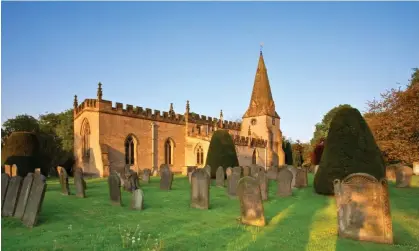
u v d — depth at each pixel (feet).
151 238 27.58
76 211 38.96
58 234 28.32
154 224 32.65
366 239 27.07
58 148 146.82
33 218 31.12
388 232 26.40
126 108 114.83
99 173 102.99
